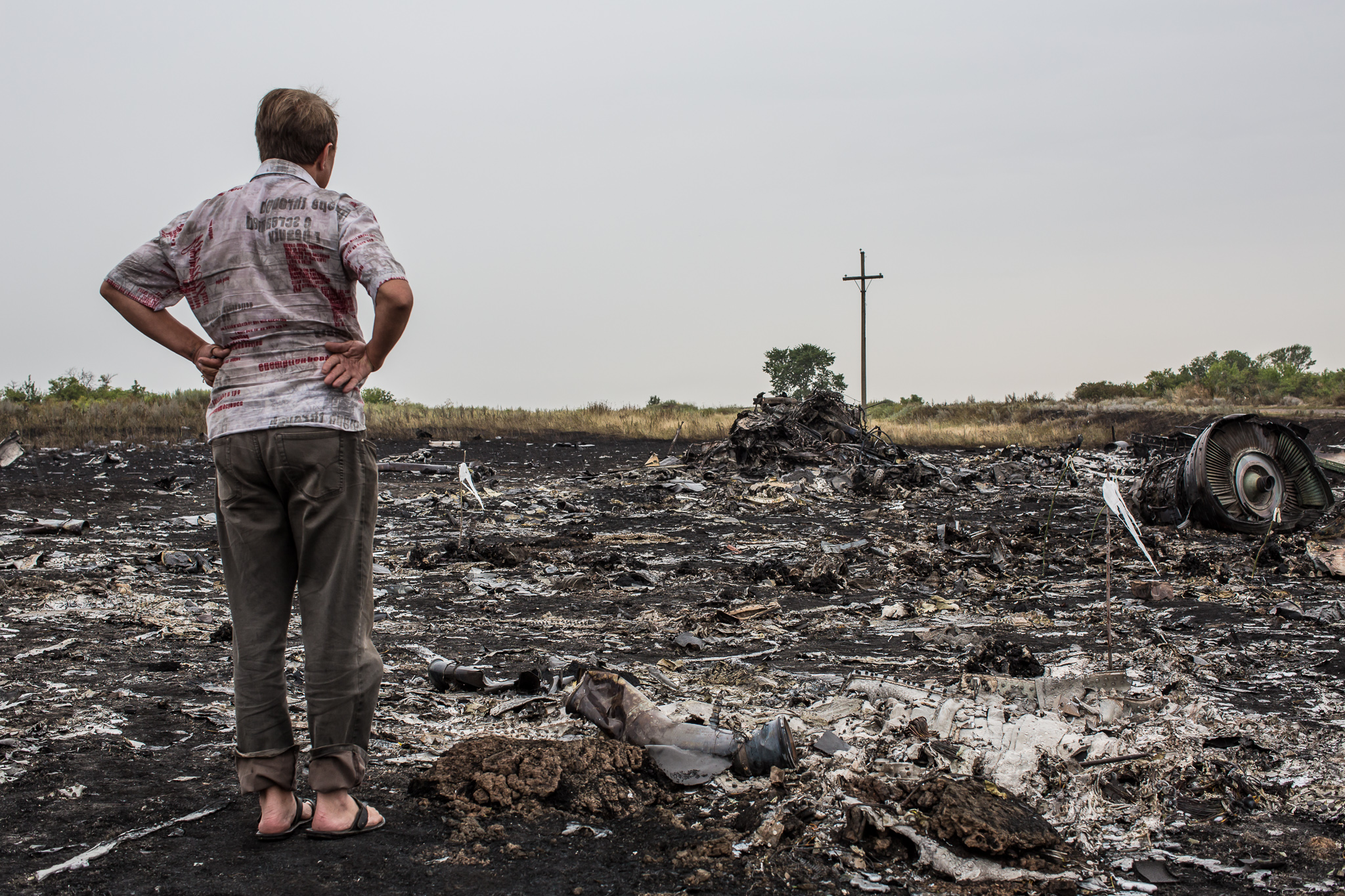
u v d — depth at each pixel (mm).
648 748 3336
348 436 2559
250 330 2518
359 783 2709
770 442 19344
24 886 2314
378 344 2545
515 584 7980
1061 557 10000
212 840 2643
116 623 5973
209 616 6320
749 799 3066
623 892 2402
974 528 12445
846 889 2467
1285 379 42750
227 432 2508
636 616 6840
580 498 15344
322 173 2740
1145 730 3711
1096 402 42688
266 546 2588
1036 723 3645
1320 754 3650
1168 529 12117
